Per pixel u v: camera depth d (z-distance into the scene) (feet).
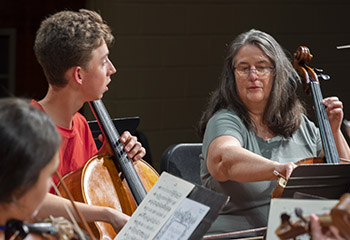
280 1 31.65
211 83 31.40
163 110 30.86
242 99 16.62
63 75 14.70
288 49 31.91
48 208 13.60
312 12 31.96
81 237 9.39
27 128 8.09
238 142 15.49
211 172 15.47
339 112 16.66
